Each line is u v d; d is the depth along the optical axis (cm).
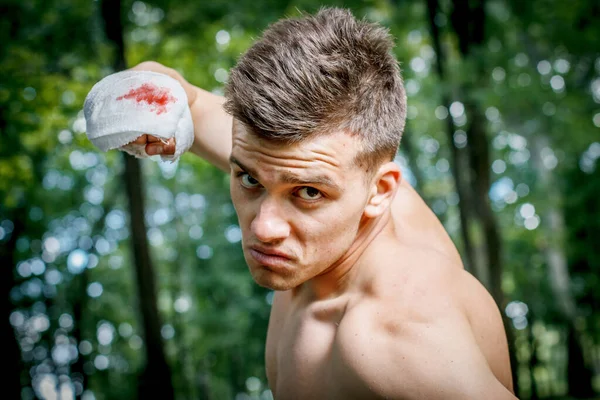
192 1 1292
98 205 2372
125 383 2798
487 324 136
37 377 2223
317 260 124
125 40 1329
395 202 175
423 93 1617
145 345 1362
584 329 2528
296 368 140
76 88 1177
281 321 163
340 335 126
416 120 2020
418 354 112
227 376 3088
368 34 127
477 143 1410
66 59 1177
